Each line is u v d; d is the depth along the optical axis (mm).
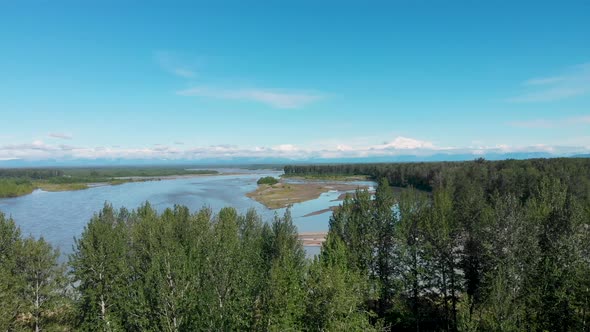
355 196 51125
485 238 39281
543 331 30031
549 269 32156
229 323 28719
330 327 29266
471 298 39750
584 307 29016
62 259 70000
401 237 42969
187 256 41219
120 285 35938
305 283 34219
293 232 52812
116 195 185750
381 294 42719
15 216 120062
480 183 126062
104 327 32969
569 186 103875
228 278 31422
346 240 45719
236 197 173250
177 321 30922
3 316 31484
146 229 46969
